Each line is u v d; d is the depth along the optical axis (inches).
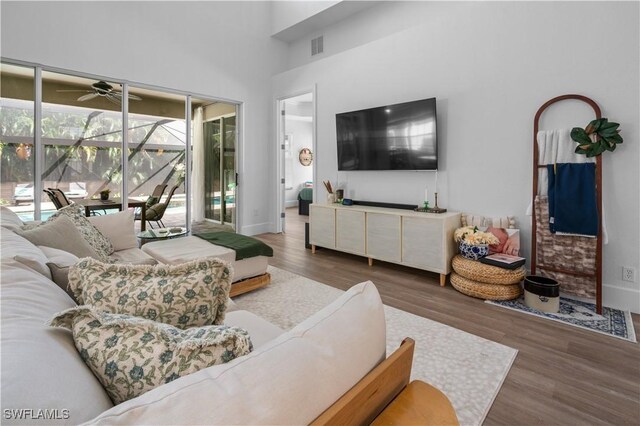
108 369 25.0
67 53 146.5
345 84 182.7
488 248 119.8
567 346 83.2
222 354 25.1
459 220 137.3
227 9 204.7
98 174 163.5
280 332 57.8
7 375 19.5
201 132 201.3
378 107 161.0
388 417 27.7
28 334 25.1
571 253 110.7
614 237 105.8
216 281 37.5
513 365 75.4
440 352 80.3
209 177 206.8
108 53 158.2
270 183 234.7
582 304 108.9
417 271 146.4
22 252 49.3
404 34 156.4
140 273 36.8
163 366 24.4
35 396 18.9
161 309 34.5
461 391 66.3
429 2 173.0
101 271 36.4
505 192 129.3
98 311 28.6
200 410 17.9
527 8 120.4
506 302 110.7
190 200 197.5
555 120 115.3
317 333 26.9
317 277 137.8
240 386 19.9
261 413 19.0
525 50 121.6
